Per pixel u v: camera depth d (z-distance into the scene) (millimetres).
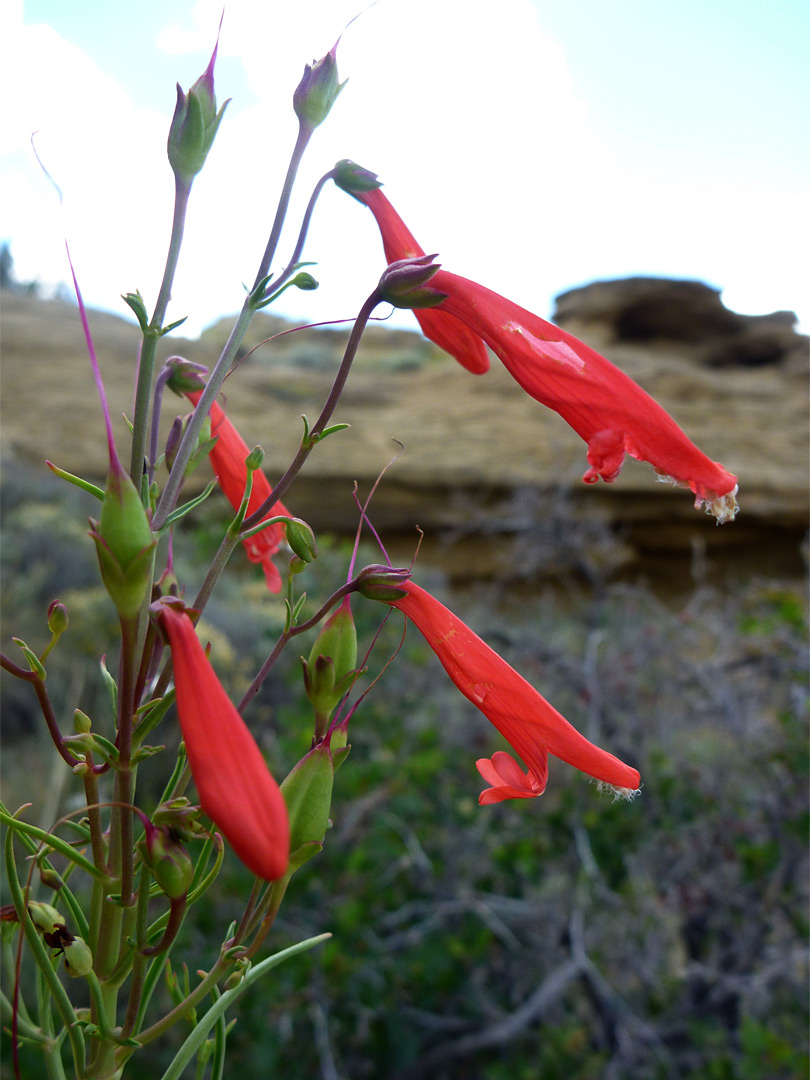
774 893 4117
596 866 4078
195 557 8367
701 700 4961
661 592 17078
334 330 27219
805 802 4305
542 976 3932
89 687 5809
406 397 20859
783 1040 3328
